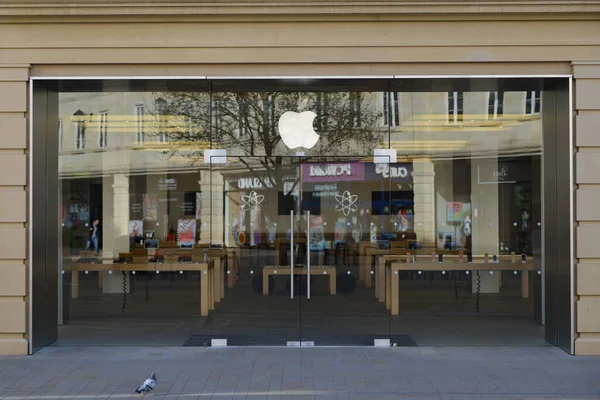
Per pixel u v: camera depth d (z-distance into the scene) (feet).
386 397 20.62
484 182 33.12
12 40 26.63
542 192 30.32
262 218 31.63
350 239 31.42
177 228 32.91
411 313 31.24
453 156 32.99
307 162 31.65
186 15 26.68
